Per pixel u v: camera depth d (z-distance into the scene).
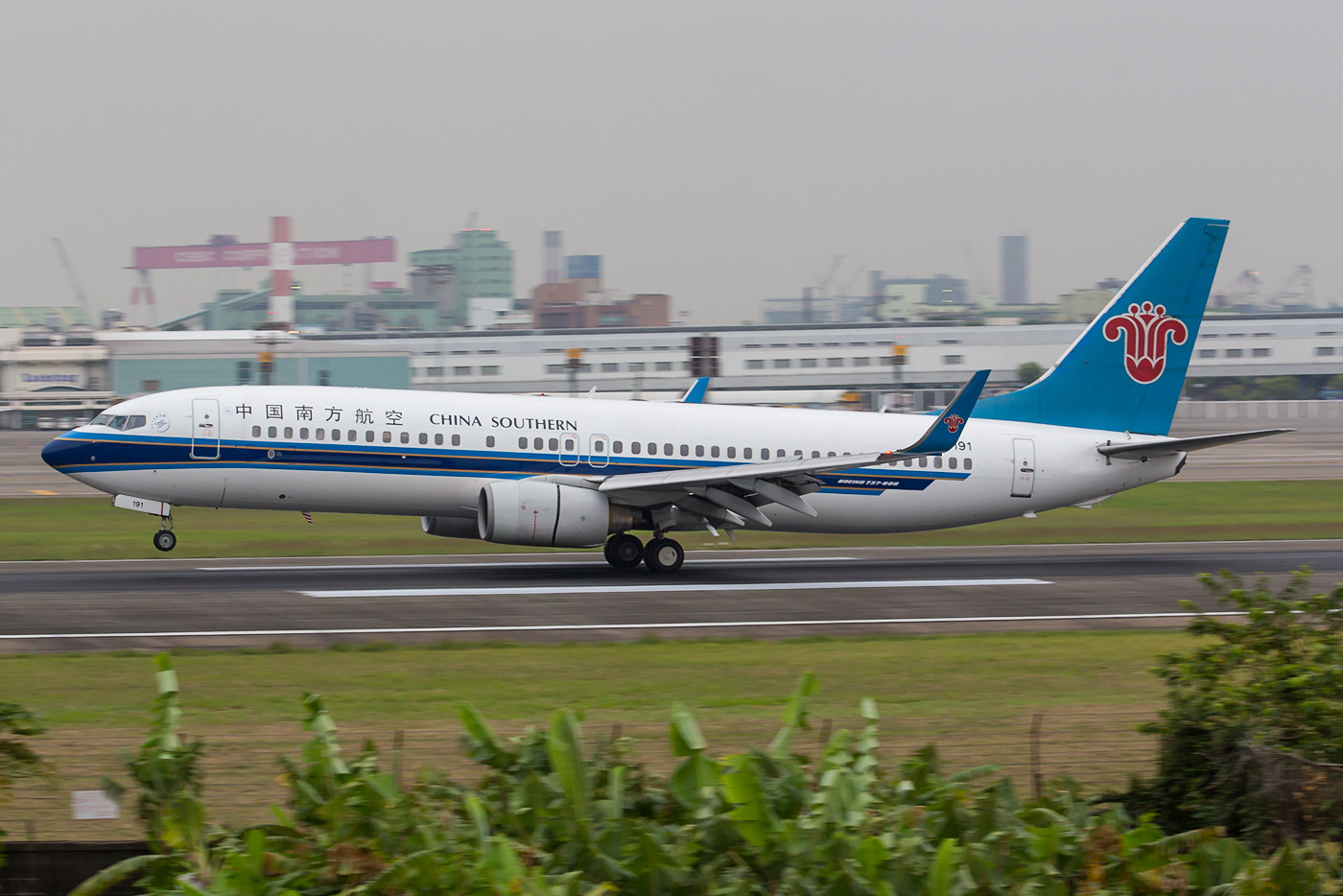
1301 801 44.00
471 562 147.88
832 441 144.12
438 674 81.75
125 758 39.38
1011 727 64.50
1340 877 37.97
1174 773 50.53
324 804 36.47
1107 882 35.72
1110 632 103.88
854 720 67.00
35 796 49.50
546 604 115.44
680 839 35.03
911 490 145.25
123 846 38.81
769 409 147.62
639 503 134.25
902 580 134.62
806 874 33.50
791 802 35.66
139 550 152.50
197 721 65.56
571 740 35.44
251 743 59.84
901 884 33.22
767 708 71.00
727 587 128.25
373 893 32.66
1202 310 154.50
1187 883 36.75
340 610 110.31
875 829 35.75
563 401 140.50
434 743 60.41
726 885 34.09
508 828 35.75
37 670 81.81
